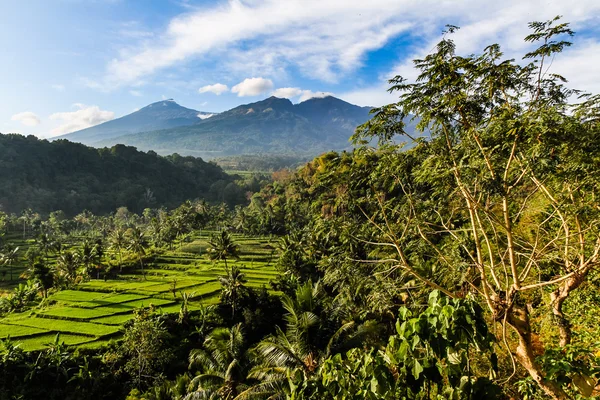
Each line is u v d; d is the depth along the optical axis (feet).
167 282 181.16
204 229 347.77
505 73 26.76
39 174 463.42
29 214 379.76
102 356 105.50
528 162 25.95
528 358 27.71
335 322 60.03
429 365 13.78
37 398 91.91
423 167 29.96
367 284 36.19
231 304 136.26
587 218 34.63
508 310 28.19
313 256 147.95
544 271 36.47
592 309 37.32
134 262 219.00
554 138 23.48
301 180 294.66
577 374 14.35
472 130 26.99
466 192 29.53
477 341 13.14
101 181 521.65
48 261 243.40
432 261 42.75
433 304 13.75
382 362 14.14
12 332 118.62
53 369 98.07
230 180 642.63
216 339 74.74
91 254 196.34
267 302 137.49
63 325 125.18
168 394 76.18
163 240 268.00
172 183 585.63
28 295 171.22
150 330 106.63
